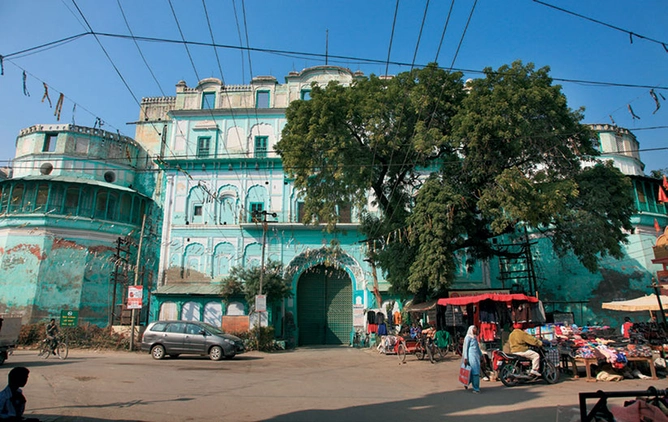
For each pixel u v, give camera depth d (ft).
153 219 97.66
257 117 95.25
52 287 82.79
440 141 51.01
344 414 23.81
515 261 81.56
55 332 54.75
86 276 85.71
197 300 82.58
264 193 91.71
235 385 33.32
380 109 54.54
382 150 57.62
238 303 82.23
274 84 97.40
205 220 90.74
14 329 46.39
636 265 81.35
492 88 52.65
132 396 28.27
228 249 89.04
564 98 50.06
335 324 89.56
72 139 94.07
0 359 44.39
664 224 85.51
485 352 37.96
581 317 80.94
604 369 36.63
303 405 26.07
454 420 22.66
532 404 26.35
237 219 90.53
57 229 85.20
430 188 53.21
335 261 88.48
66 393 28.86
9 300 80.94
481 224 59.57
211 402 26.68
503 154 51.42
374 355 62.95
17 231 84.02
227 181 92.53
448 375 40.11
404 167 60.13
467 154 54.29
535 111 50.16
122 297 86.69
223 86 97.40
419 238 54.03
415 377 39.17
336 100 54.90
